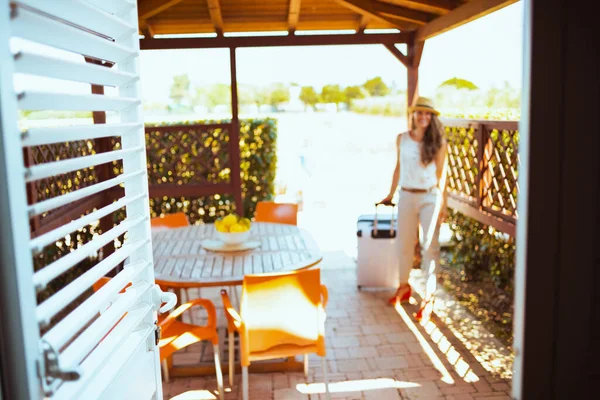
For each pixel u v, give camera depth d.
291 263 3.91
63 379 1.16
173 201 8.02
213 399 3.81
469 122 6.14
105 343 1.48
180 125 7.33
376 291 5.96
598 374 1.69
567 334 1.67
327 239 8.07
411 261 5.38
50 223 4.50
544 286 1.65
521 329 1.68
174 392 3.93
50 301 1.21
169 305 1.89
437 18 6.21
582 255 1.64
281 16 7.32
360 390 3.89
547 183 1.62
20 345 1.08
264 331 3.35
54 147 5.16
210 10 6.59
